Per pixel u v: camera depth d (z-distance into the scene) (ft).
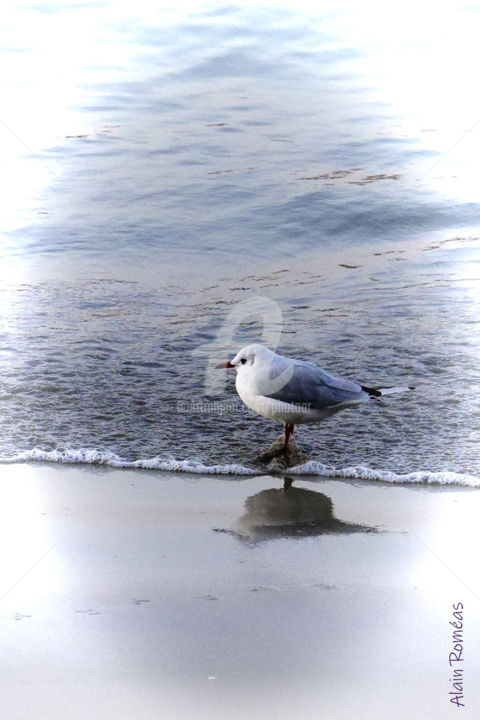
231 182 55.88
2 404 33.88
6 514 25.72
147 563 22.77
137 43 72.90
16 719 16.49
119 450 30.60
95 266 48.16
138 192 55.06
